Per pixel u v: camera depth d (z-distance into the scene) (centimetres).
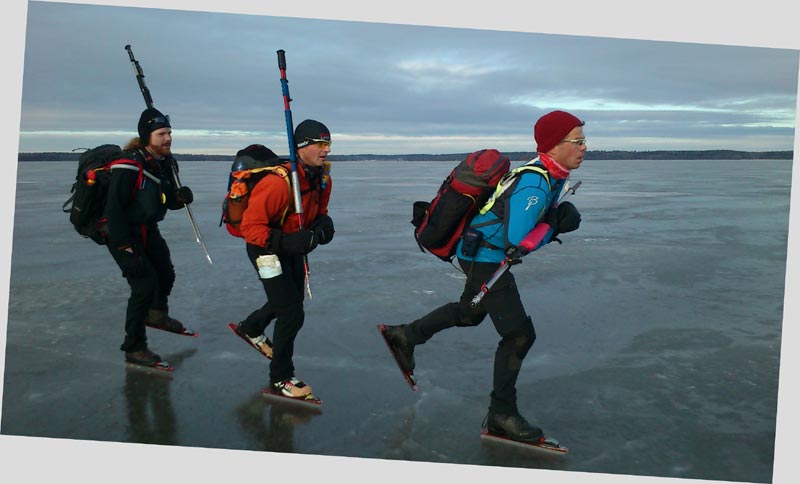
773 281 557
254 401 341
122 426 313
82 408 329
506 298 306
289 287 335
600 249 684
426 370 378
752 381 362
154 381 362
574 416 327
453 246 321
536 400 342
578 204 1096
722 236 768
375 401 342
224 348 409
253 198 324
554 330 435
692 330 438
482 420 324
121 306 478
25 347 402
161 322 420
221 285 532
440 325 337
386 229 803
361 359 391
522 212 292
